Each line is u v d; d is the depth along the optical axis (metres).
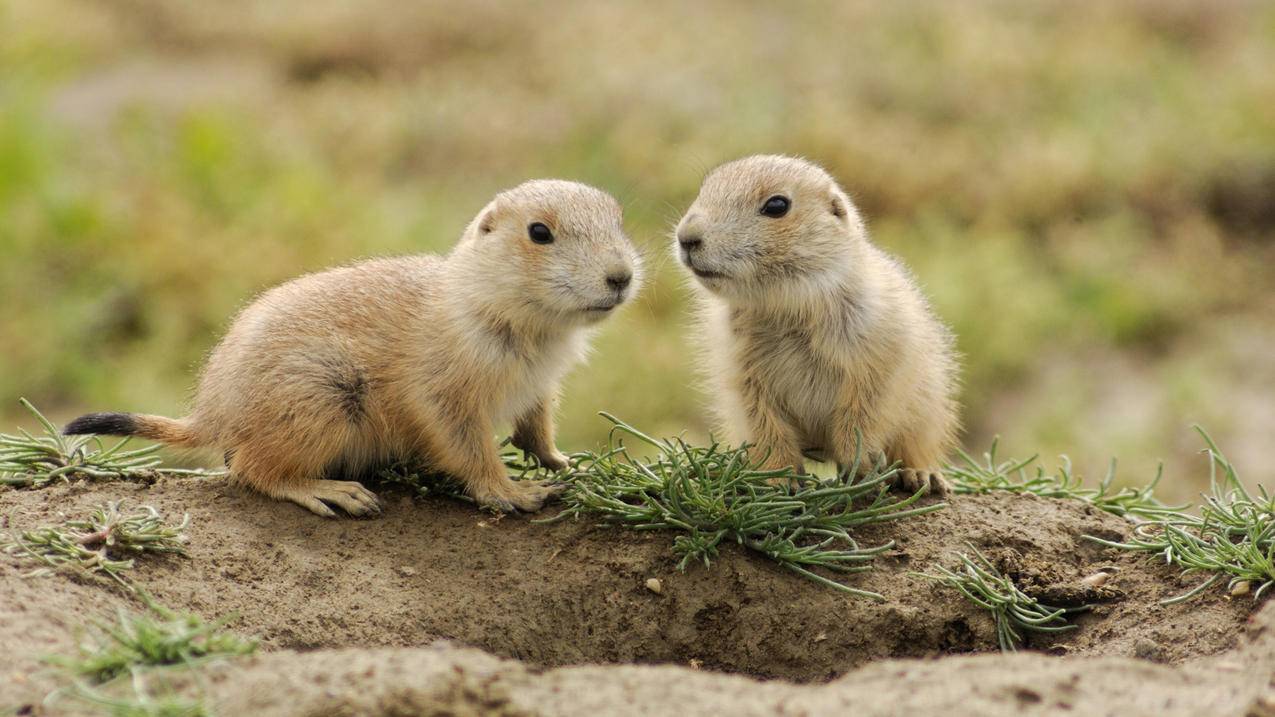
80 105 34.31
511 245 10.35
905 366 10.80
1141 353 23.20
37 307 23.34
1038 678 7.32
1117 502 11.14
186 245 24.77
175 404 21.09
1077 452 20.12
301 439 10.12
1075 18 37.28
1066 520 10.50
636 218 25.59
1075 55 33.91
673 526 9.96
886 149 28.61
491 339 10.36
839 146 28.45
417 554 9.75
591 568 9.72
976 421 21.64
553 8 40.59
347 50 37.47
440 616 9.17
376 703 6.83
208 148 28.36
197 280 24.08
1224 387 21.89
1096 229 26.02
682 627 9.51
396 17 38.69
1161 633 8.99
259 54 38.41
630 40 37.19
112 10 40.47
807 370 11.01
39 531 9.09
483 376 10.31
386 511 10.30
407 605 9.19
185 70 37.38
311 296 10.55
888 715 6.91
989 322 23.02
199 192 27.42
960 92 32.06
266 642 8.55
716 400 11.84
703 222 10.66
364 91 34.56
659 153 28.73
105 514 9.41
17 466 10.45
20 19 37.97
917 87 32.38
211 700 6.96
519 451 12.75
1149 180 27.25
